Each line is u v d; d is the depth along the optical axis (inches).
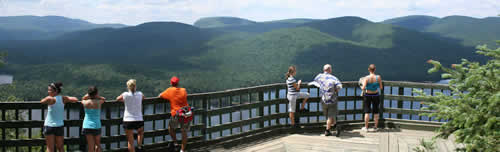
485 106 115.1
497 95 106.2
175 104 192.1
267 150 209.9
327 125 235.9
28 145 179.0
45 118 180.9
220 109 214.7
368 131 250.2
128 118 181.0
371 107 249.4
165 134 200.7
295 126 245.8
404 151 203.5
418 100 248.7
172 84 194.9
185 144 195.9
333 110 232.1
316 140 229.0
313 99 249.6
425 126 247.9
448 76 125.4
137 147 188.7
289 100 239.3
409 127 253.0
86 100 176.2
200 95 205.3
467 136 117.0
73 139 182.2
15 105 174.7
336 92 232.1
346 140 228.2
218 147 213.2
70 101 178.2
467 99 121.0
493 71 116.1
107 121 185.2
